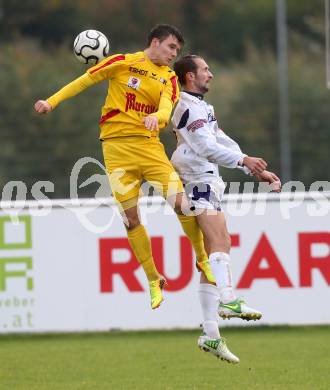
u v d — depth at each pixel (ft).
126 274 123.65
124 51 394.73
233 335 121.90
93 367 100.53
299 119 299.79
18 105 297.33
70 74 313.12
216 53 451.53
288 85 307.99
